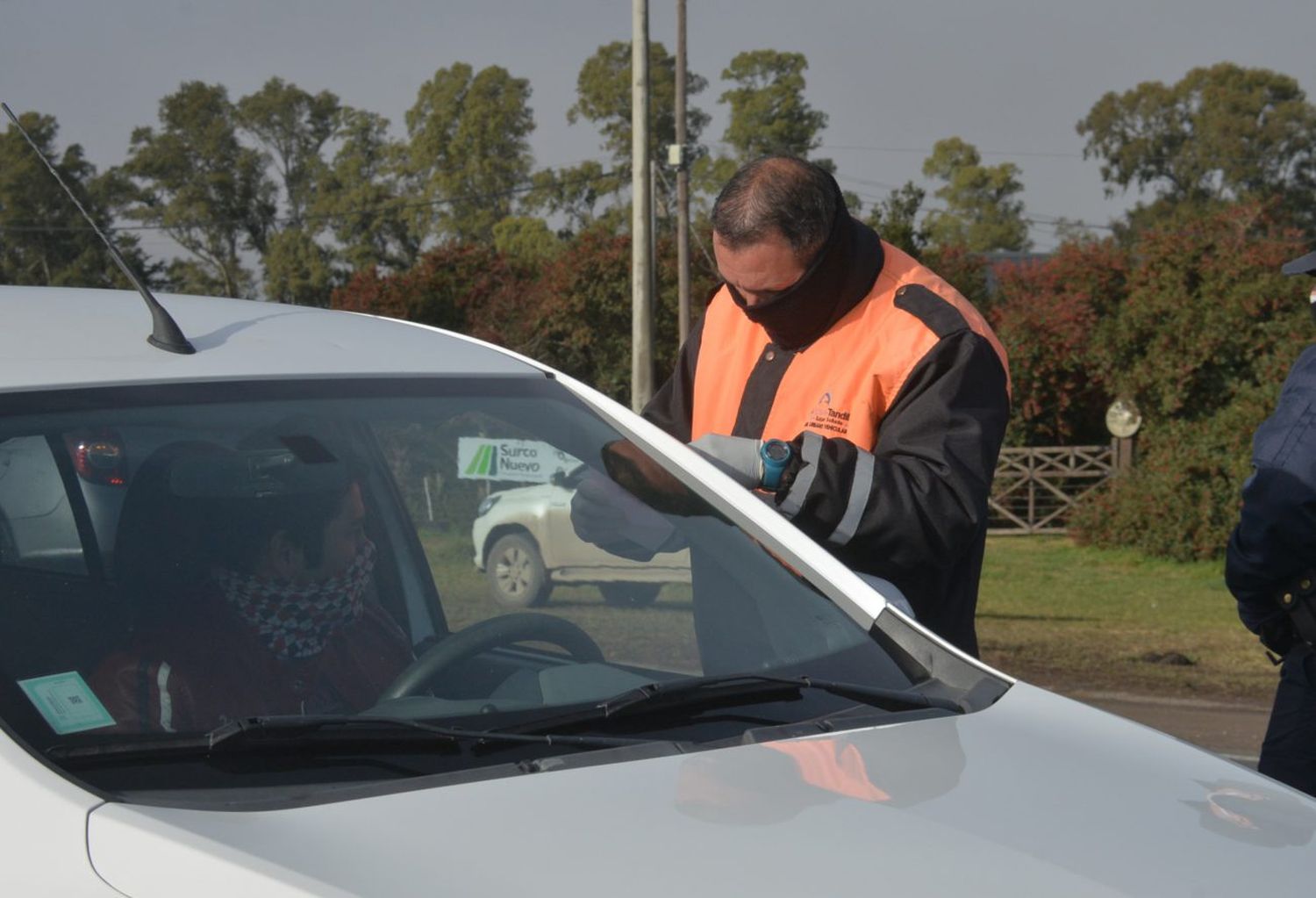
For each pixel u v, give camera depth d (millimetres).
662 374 30344
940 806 1766
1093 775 1922
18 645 1895
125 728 1834
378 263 74938
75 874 1530
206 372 2346
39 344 2344
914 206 28328
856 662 2264
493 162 75000
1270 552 3070
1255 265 19469
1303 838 1823
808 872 1574
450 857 1553
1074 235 22766
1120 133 82750
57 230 47406
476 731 1924
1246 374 19906
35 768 1669
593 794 1729
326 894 1453
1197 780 1972
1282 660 3254
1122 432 20281
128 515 2102
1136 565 17453
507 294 32031
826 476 2791
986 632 11602
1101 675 9570
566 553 2385
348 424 2385
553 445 2521
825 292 2996
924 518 2789
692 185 72938
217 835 1560
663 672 2213
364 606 2256
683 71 24812
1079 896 1592
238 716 1961
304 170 74438
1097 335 20875
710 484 2619
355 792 1716
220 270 71812
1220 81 80625
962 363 2934
